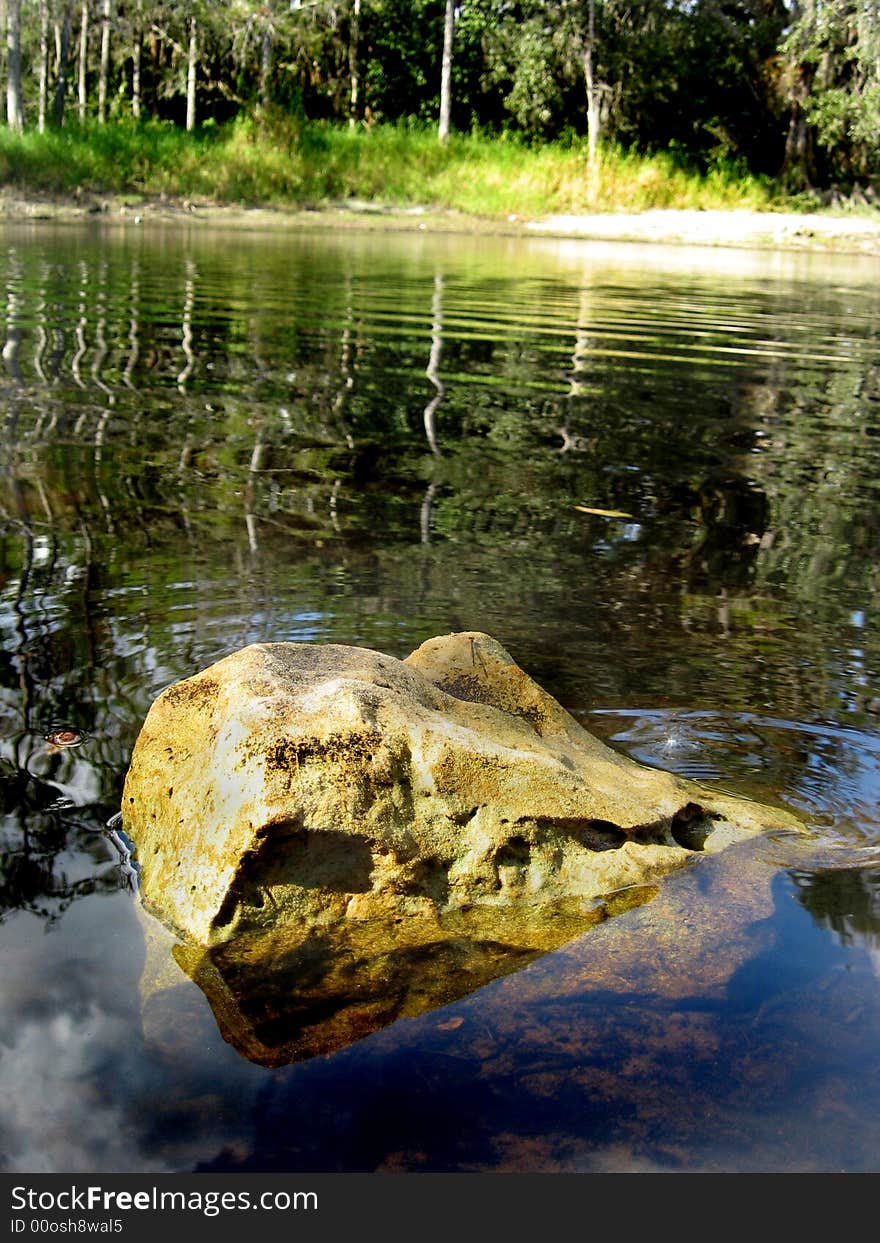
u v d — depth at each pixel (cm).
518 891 116
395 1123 88
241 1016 98
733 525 242
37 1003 99
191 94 1562
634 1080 92
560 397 369
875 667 171
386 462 279
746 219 1325
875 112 1409
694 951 107
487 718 133
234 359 405
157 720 127
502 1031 97
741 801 132
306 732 115
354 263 818
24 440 279
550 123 1680
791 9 1555
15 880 115
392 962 106
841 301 705
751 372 430
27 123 1647
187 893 112
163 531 217
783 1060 94
